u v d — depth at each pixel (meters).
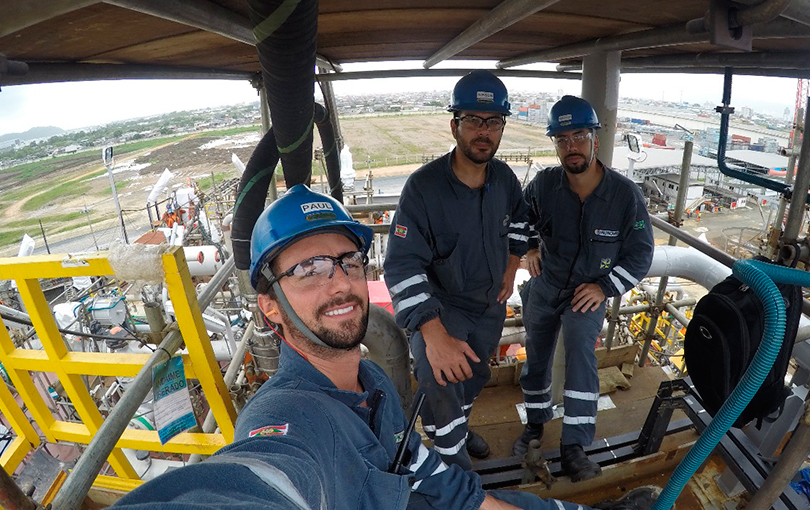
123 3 0.87
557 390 2.81
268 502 0.52
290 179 2.02
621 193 2.07
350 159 8.53
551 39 2.38
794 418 1.71
